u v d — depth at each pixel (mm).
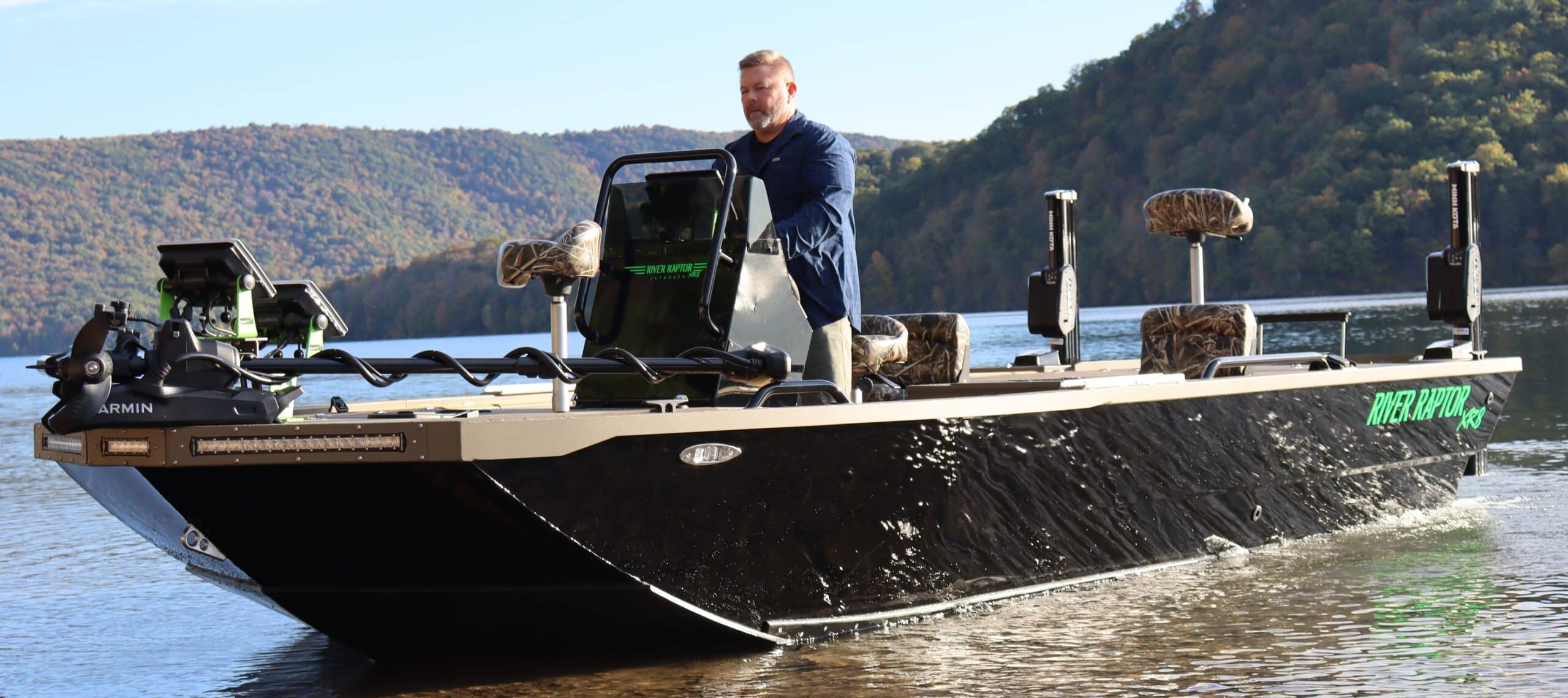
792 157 4531
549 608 3652
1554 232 81312
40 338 127188
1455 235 6531
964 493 4156
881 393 5195
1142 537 4832
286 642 4438
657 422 3434
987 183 105188
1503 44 96500
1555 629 3928
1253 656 3752
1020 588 4465
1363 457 5797
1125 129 106000
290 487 3355
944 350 6066
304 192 178750
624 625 3762
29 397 29000
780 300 4262
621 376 4305
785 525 3791
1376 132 89812
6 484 9312
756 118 4512
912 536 4082
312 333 3613
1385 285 81188
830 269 4457
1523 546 5254
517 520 3355
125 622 4801
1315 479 5562
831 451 3779
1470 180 6488
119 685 3914
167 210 162750
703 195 4258
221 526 3543
